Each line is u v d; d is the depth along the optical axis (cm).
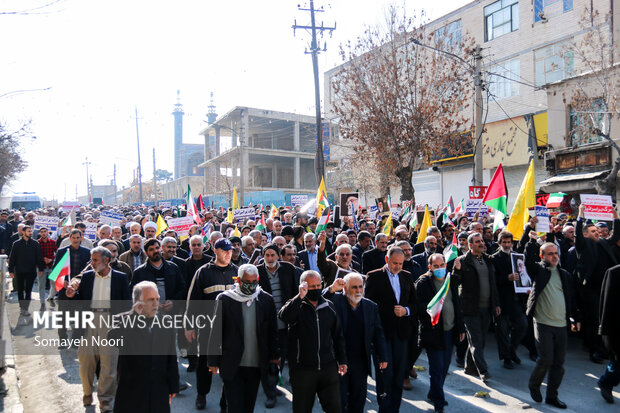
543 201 1948
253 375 484
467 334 696
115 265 701
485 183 2873
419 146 1978
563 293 605
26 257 1056
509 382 689
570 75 2336
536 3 2628
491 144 2836
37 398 620
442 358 581
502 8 2825
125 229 1412
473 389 657
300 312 459
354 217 1175
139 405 404
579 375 716
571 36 2456
